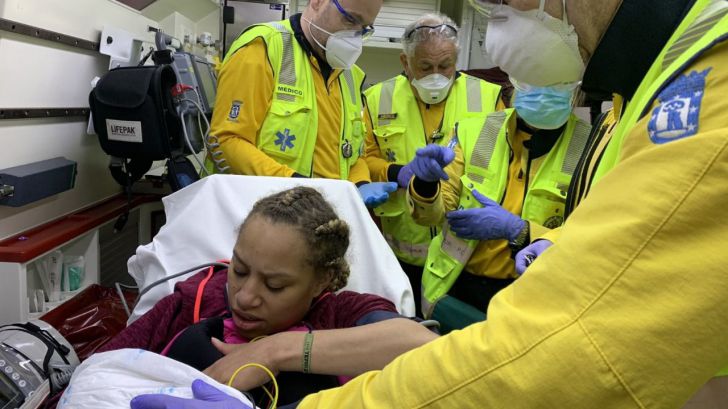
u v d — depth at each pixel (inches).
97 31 75.0
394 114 88.9
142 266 52.4
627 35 25.4
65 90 67.9
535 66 31.6
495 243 62.4
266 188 53.7
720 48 17.9
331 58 70.9
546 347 17.6
